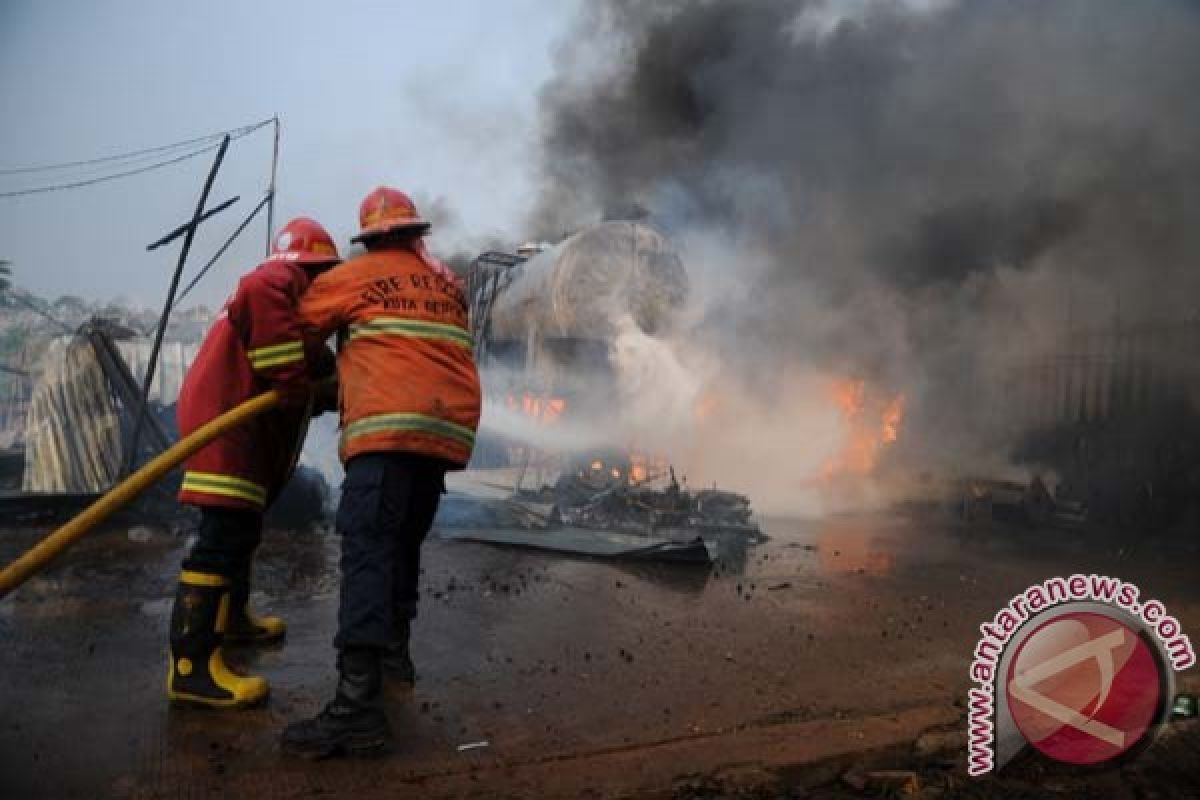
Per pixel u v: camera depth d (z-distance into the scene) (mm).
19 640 3303
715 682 3074
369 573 2459
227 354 2816
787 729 2650
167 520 5719
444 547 5414
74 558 4672
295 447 2996
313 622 3688
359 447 2520
